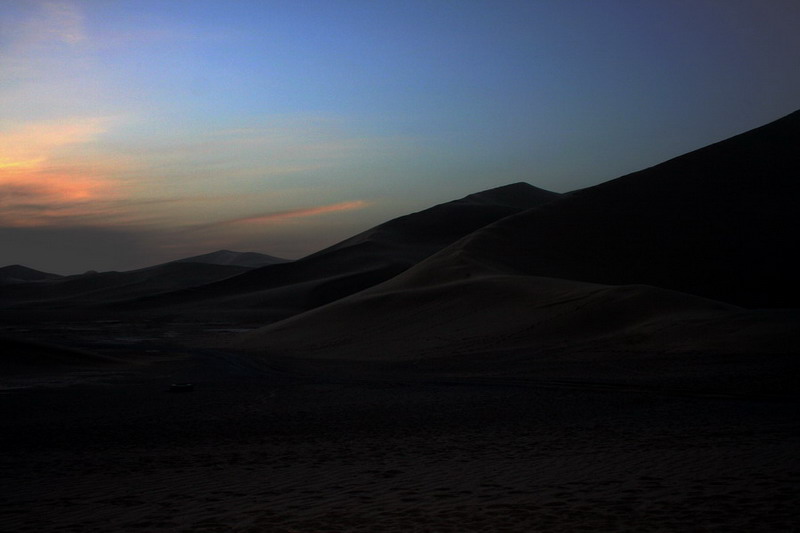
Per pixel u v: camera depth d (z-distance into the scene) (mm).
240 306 144250
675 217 90125
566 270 81062
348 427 18438
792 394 23391
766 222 86500
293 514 8969
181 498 10172
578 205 95875
